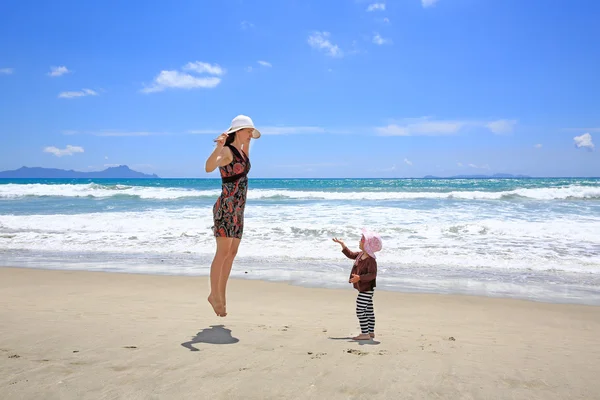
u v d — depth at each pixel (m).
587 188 25.75
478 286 7.98
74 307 5.79
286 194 27.67
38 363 3.32
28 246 12.15
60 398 2.66
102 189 32.81
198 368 3.25
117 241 12.73
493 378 3.21
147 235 13.48
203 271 9.16
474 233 13.45
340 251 11.30
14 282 7.94
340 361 3.52
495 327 5.39
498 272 9.14
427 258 10.41
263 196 27.23
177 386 2.88
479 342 4.50
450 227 14.00
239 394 2.76
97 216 17.61
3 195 28.67
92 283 7.88
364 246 4.70
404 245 11.87
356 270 4.65
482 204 22.03
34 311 5.45
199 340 4.10
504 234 13.29
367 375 3.18
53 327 4.51
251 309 6.08
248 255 10.92
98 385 2.88
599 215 17.34
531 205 21.41
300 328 4.86
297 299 6.82
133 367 3.25
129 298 6.62
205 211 19.62
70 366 3.26
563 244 11.83
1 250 11.66
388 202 23.52
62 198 27.42
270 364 3.39
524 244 11.87
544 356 3.95
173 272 9.05
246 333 4.47
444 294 7.34
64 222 15.74
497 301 6.87
